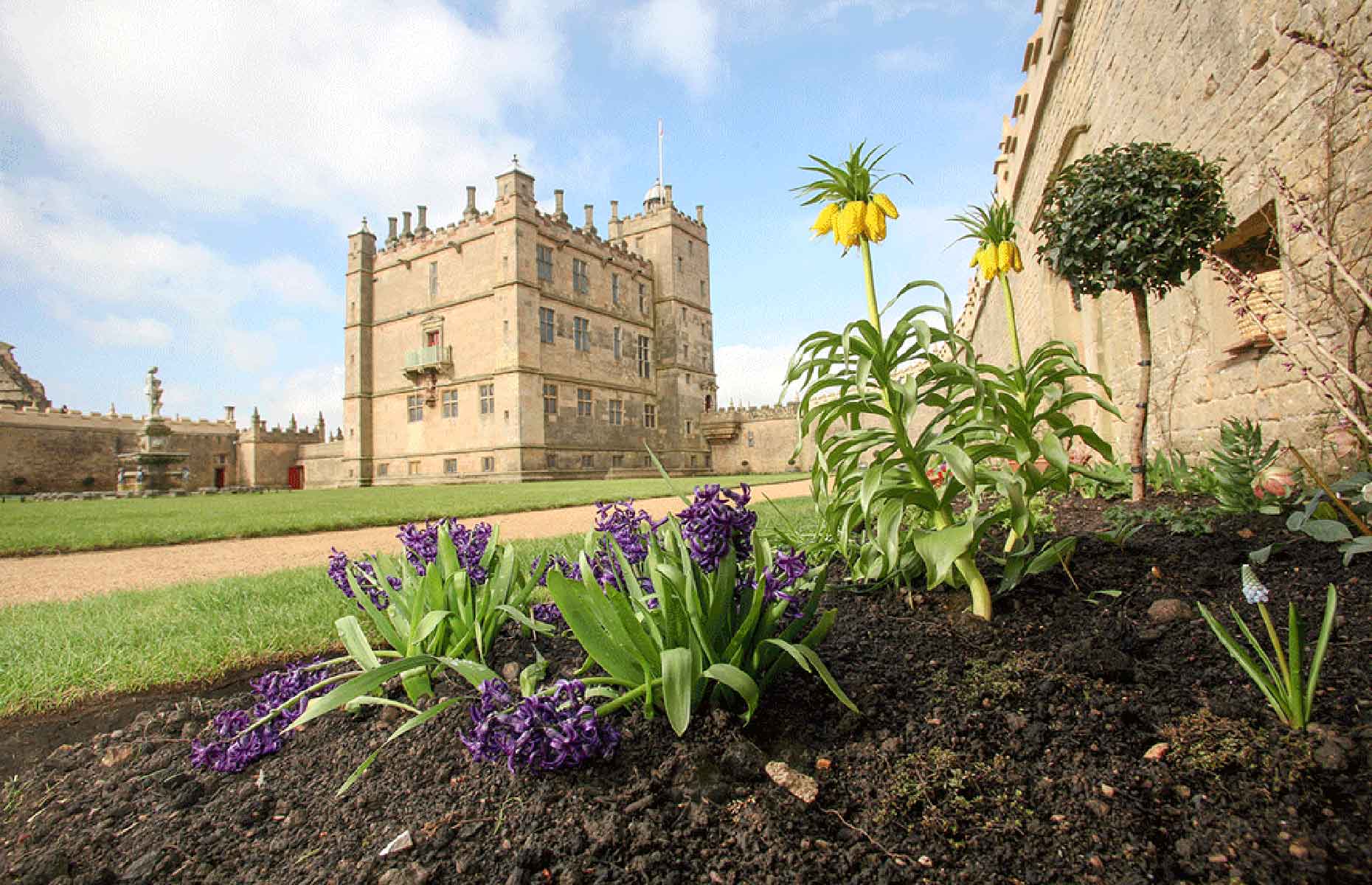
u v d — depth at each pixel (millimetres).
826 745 1696
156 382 32469
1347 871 1137
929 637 2221
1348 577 2230
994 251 3443
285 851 1459
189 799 1707
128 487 37906
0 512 14570
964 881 1244
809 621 2104
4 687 2539
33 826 1644
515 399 30375
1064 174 4363
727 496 1826
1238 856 1214
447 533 2439
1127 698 1743
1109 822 1350
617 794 1536
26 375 49125
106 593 4742
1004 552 2850
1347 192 3416
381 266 37438
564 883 1268
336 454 49750
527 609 2738
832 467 2594
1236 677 1761
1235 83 4492
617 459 37000
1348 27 3354
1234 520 3154
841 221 2404
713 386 45000
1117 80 6695
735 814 1458
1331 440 3533
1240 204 4461
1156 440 6402
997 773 1528
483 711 1694
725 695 1864
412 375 34938
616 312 37812
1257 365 4484
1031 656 2002
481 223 32531
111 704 2484
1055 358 2820
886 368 2318
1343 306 3309
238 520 10422
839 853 1335
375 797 1634
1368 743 1396
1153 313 6422
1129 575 2549
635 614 1918
